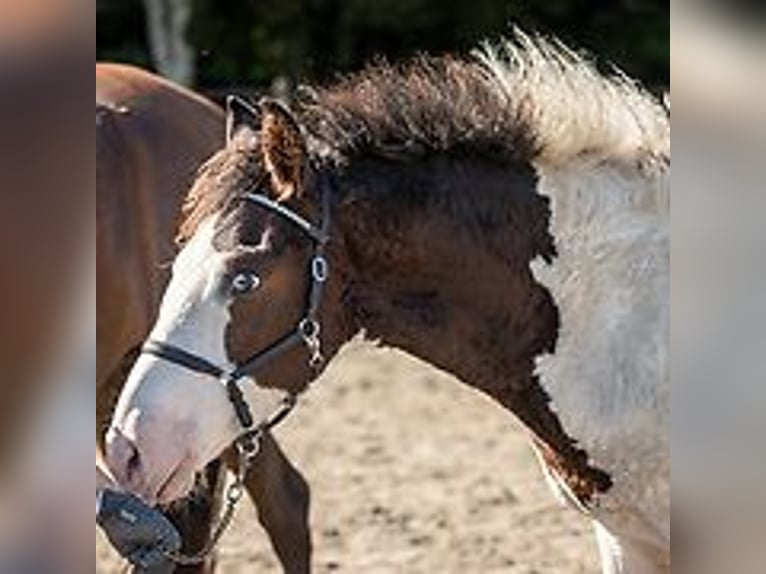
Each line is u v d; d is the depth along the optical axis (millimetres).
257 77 27656
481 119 6785
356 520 11820
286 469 9219
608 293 6754
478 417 14922
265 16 27469
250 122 6828
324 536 11461
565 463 6848
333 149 6715
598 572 10625
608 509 6879
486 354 6754
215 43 27516
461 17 25734
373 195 6641
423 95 6828
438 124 6766
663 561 6977
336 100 6867
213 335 6359
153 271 8492
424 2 26359
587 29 26859
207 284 6383
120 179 8500
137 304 8445
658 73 26859
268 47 27609
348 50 27141
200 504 8258
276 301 6422
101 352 8305
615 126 6859
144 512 6453
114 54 28172
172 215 8625
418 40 26766
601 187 6809
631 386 6723
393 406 15352
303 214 6516
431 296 6703
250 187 6551
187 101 9125
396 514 11945
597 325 6746
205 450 6359
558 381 6746
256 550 11148
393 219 6633
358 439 14133
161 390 6312
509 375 6773
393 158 6723
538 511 11953
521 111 6820
